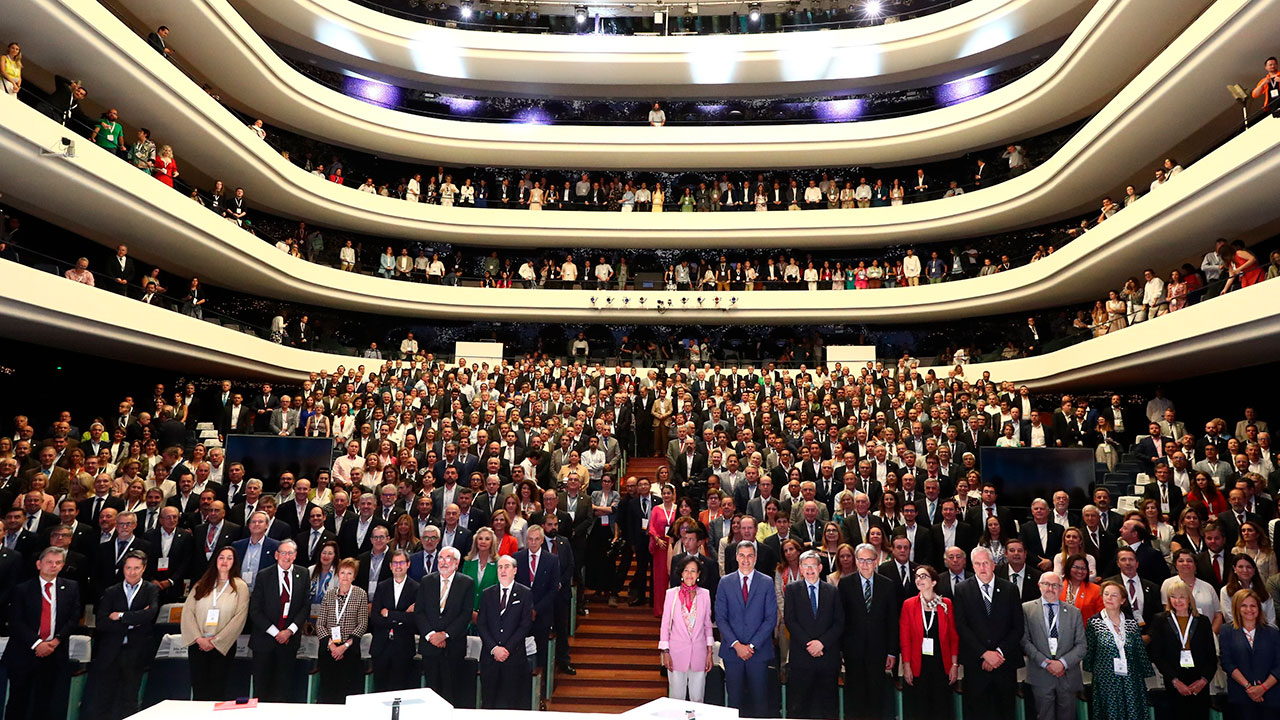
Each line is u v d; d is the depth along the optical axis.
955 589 6.92
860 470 11.40
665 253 27.02
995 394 16.00
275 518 8.28
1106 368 15.98
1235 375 15.74
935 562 8.53
